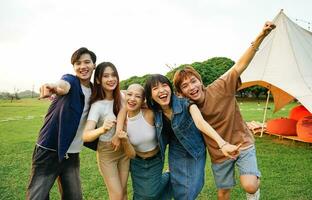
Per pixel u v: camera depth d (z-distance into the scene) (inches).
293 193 207.3
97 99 149.1
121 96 152.1
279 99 483.5
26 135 481.4
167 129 151.5
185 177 150.3
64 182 150.3
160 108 149.9
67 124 139.6
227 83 152.3
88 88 152.7
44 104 1496.1
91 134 134.6
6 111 998.4
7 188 229.3
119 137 135.6
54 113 141.6
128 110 146.9
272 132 409.1
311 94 352.5
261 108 1069.8
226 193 159.6
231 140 151.6
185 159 151.5
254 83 437.1
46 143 141.1
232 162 152.5
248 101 1738.4
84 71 147.2
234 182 155.6
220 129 151.7
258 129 451.2
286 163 286.2
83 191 221.5
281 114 821.9
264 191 212.1
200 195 209.0
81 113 144.5
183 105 146.2
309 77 370.0
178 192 152.6
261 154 324.8
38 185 141.8
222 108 150.2
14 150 366.3
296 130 390.0
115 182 150.5
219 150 151.4
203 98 153.3
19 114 878.4
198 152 150.5
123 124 146.9
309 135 358.6
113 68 147.4
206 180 241.1
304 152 332.8
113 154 151.6
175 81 154.2
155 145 150.9
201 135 153.0
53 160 143.0
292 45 389.7
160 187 156.8
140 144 148.9
